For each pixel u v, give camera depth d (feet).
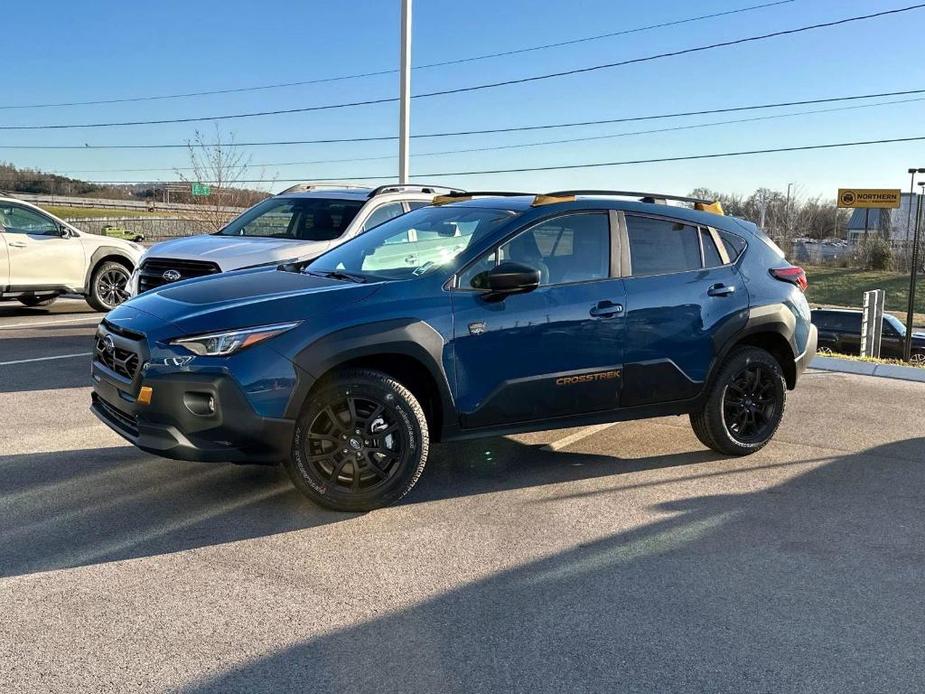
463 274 14.85
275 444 13.25
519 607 10.93
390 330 13.84
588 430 20.31
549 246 15.80
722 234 18.01
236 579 11.61
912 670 9.58
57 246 39.34
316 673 9.26
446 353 14.38
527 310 15.14
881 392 25.27
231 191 87.30
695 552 12.86
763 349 18.53
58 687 8.86
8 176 193.67
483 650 9.82
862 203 103.60
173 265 24.70
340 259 16.87
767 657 9.80
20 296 43.09
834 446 19.17
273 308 13.62
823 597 11.40
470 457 17.79
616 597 11.28
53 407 21.15
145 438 13.42
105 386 14.42
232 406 12.94
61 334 33.65
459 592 11.35
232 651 9.70
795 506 15.07
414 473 14.38
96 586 11.29
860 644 10.15
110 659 9.45
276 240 26.30
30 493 14.84
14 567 11.82
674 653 9.84
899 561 12.68
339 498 13.89
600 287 15.99
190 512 14.10
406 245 16.21
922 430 20.77
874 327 74.23
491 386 14.92
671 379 16.81
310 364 13.30
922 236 177.78
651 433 20.12
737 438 17.99
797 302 18.71
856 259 185.78
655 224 17.07
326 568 12.04
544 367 15.37
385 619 10.55
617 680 9.24
